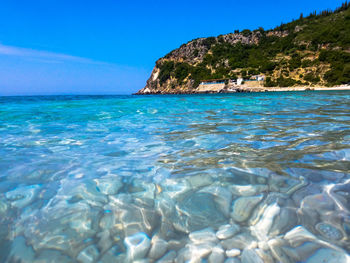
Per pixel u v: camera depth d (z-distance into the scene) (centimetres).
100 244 101
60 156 235
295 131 325
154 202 136
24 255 94
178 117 557
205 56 10538
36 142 300
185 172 181
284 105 827
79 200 140
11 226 114
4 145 284
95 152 248
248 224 111
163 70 10469
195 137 313
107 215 123
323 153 214
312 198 129
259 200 131
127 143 289
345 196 130
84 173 186
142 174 181
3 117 584
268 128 359
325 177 157
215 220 116
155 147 265
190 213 123
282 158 204
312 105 786
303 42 8725
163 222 116
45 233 108
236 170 180
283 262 86
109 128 409
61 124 463
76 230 110
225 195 140
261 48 10431
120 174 182
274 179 159
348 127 344
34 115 629
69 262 90
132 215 123
